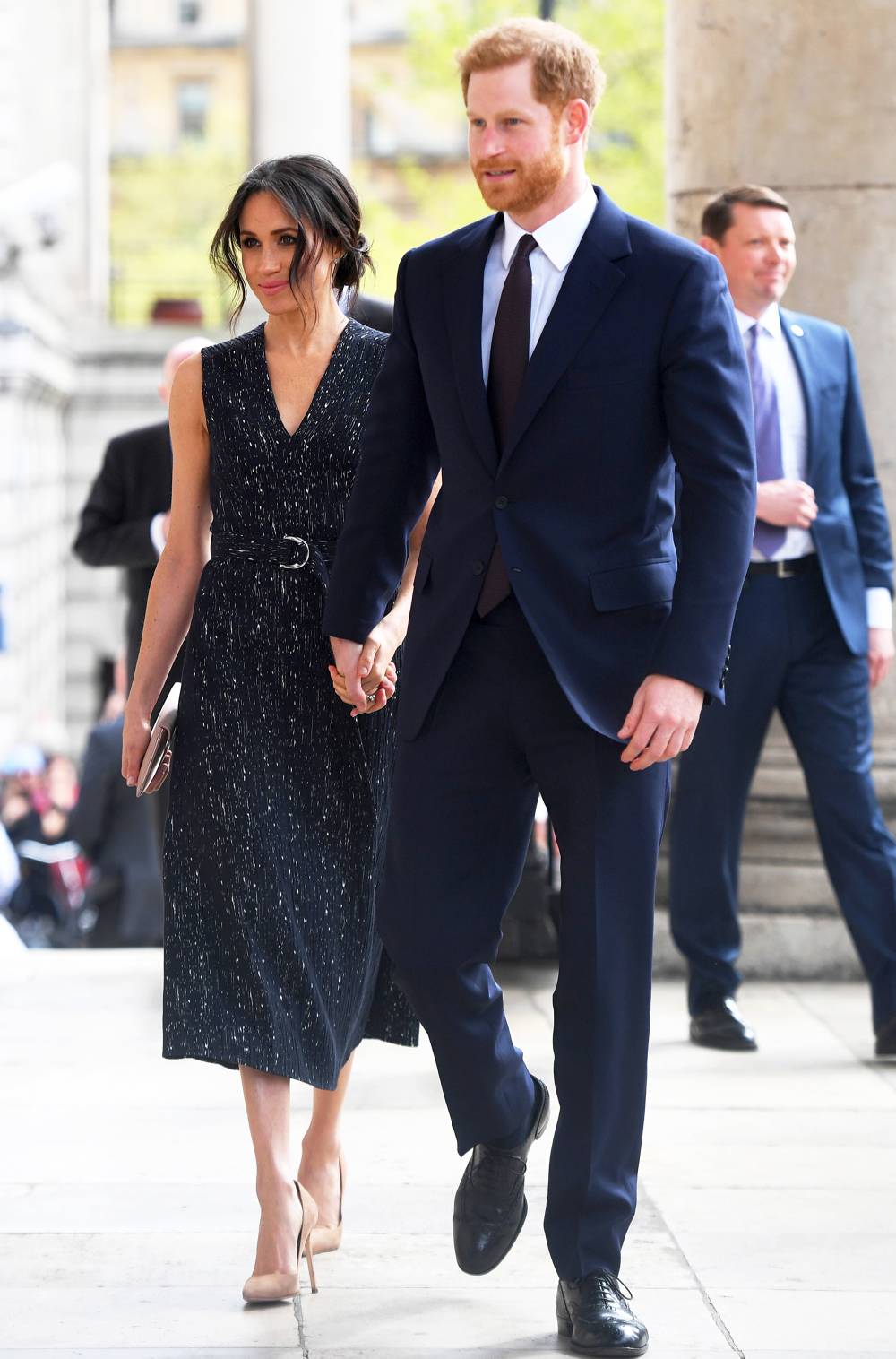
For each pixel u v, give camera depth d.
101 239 97.00
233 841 11.63
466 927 10.84
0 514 77.50
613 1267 10.67
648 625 10.48
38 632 83.06
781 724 21.53
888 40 20.73
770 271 17.95
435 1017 10.95
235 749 11.75
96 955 22.62
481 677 10.67
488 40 10.39
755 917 21.27
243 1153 14.46
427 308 10.88
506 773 10.80
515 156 10.32
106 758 30.98
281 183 11.61
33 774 42.66
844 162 20.78
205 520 12.31
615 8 98.44
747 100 20.97
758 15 20.89
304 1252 11.57
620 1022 10.55
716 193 21.17
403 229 136.62
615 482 10.45
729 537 10.23
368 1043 18.30
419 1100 16.12
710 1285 11.76
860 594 18.19
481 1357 10.54
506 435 10.55
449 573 10.71
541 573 10.43
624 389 10.36
